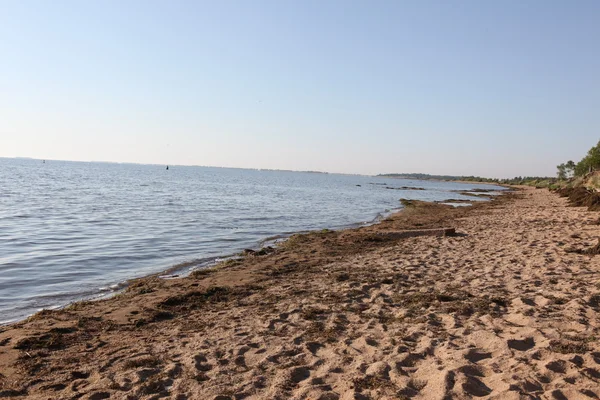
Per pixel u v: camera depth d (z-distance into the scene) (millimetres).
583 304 7191
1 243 16328
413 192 79312
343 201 49406
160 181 86750
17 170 114062
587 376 4539
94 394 4797
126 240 18016
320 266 12578
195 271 12109
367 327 6844
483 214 29672
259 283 10633
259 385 4930
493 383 4559
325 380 4969
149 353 6133
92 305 8953
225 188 69875
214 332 6984
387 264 12234
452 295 8445
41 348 6473
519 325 6445
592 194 32688
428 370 4996
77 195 42875
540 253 12398
